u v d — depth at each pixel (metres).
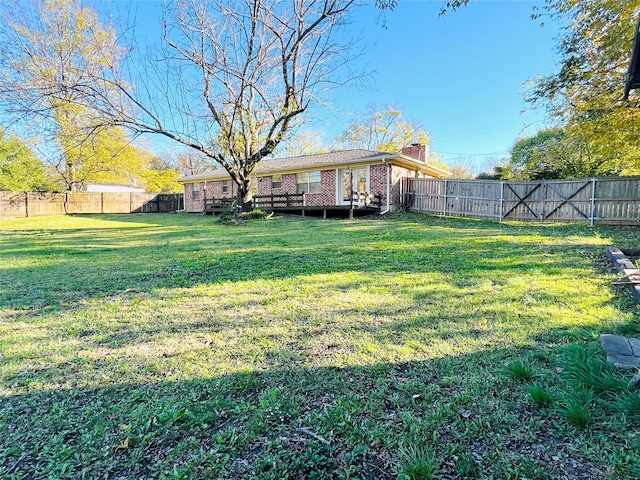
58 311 3.67
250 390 2.08
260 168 17.59
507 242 6.86
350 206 13.10
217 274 5.11
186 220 15.86
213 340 2.82
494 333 2.72
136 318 3.39
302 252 6.49
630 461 1.42
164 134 12.21
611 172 15.77
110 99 11.55
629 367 2.08
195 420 1.81
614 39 8.50
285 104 11.98
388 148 29.28
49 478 1.48
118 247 8.18
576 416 1.67
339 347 2.60
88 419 1.86
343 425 1.73
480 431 1.65
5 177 20.14
